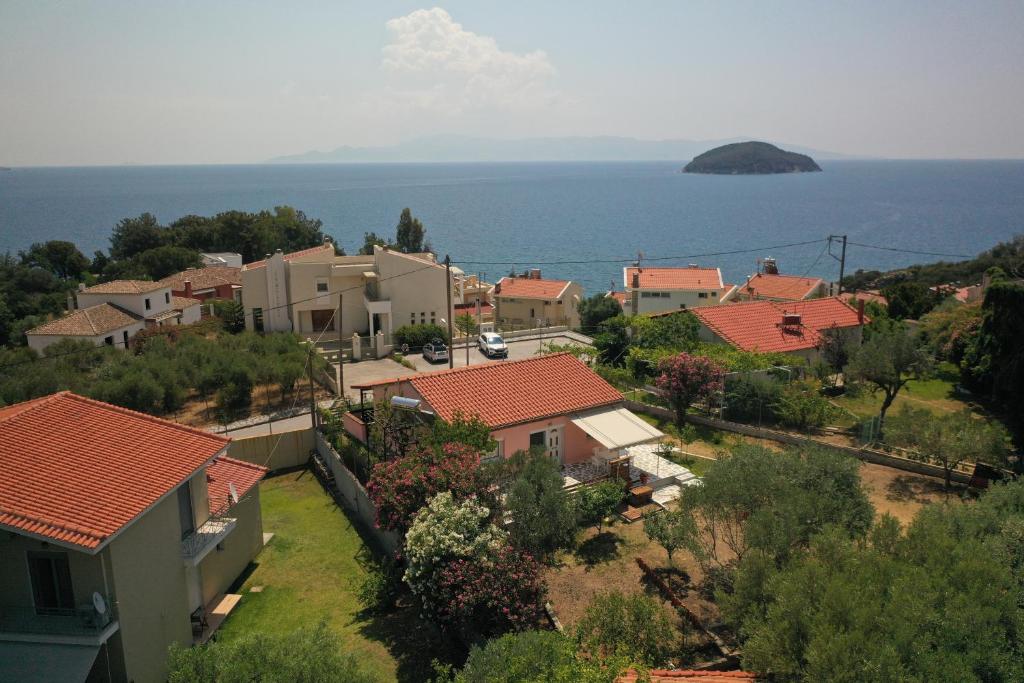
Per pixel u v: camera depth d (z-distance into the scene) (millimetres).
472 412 28094
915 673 10859
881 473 28641
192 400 44781
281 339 53531
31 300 82125
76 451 18578
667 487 28516
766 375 37500
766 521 16703
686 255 175625
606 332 53156
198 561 19859
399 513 21078
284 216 136625
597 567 22422
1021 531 14945
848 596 12172
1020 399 31250
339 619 21078
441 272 63500
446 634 19125
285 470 33844
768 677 13672
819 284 68062
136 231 118062
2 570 16328
